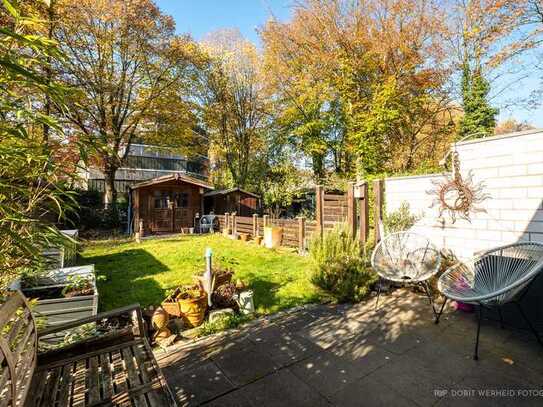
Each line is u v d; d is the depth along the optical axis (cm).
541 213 328
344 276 361
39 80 113
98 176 1577
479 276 291
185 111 1288
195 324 291
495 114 959
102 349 180
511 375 204
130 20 1010
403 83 1027
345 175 1216
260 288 414
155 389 143
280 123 1372
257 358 233
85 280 316
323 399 184
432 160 1081
